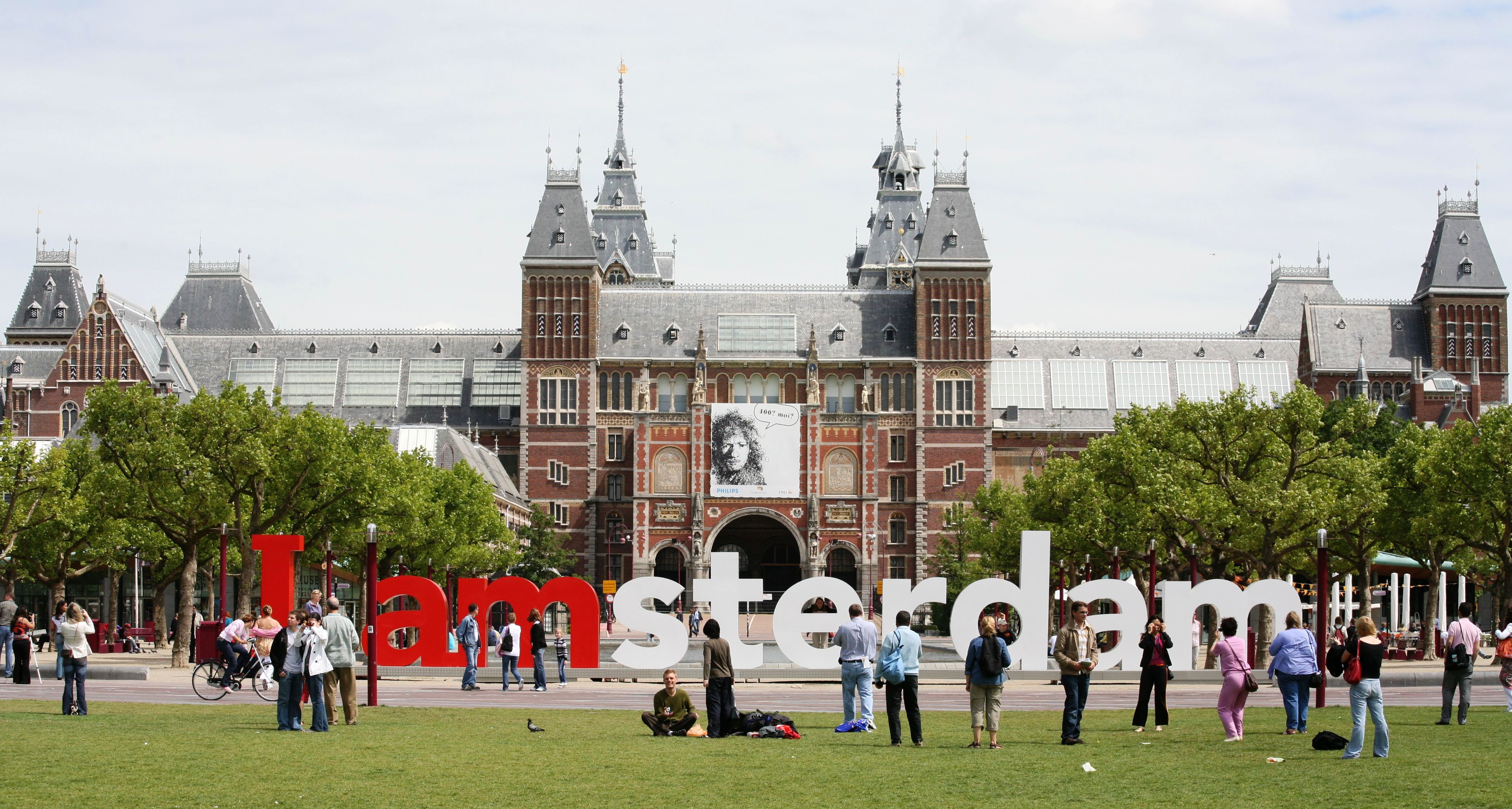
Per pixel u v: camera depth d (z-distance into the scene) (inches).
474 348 6786.4
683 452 6186.0
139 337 6245.1
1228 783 1144.8
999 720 1507.1
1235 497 3036.4
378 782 1128.2
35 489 2935.5
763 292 6609.3
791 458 6097.4
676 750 1339.8
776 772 1196.5
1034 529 4224.9
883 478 6328.7
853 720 1525.6
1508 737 1461.6
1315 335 6673.2
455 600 4475.9
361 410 6619.1
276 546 2279.8
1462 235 6599.4
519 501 6092.5
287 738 1401.3
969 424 6318.9
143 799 1045.8
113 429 2935.5
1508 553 3253.0
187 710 1715.1
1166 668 1563.7
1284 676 1485.0
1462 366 6520.7
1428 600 3412.9
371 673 1835.6
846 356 6422.2
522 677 2401.6
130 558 4537.4
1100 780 1160.2
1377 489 3112.7
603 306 6560.0
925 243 6378.0
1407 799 1062.4
